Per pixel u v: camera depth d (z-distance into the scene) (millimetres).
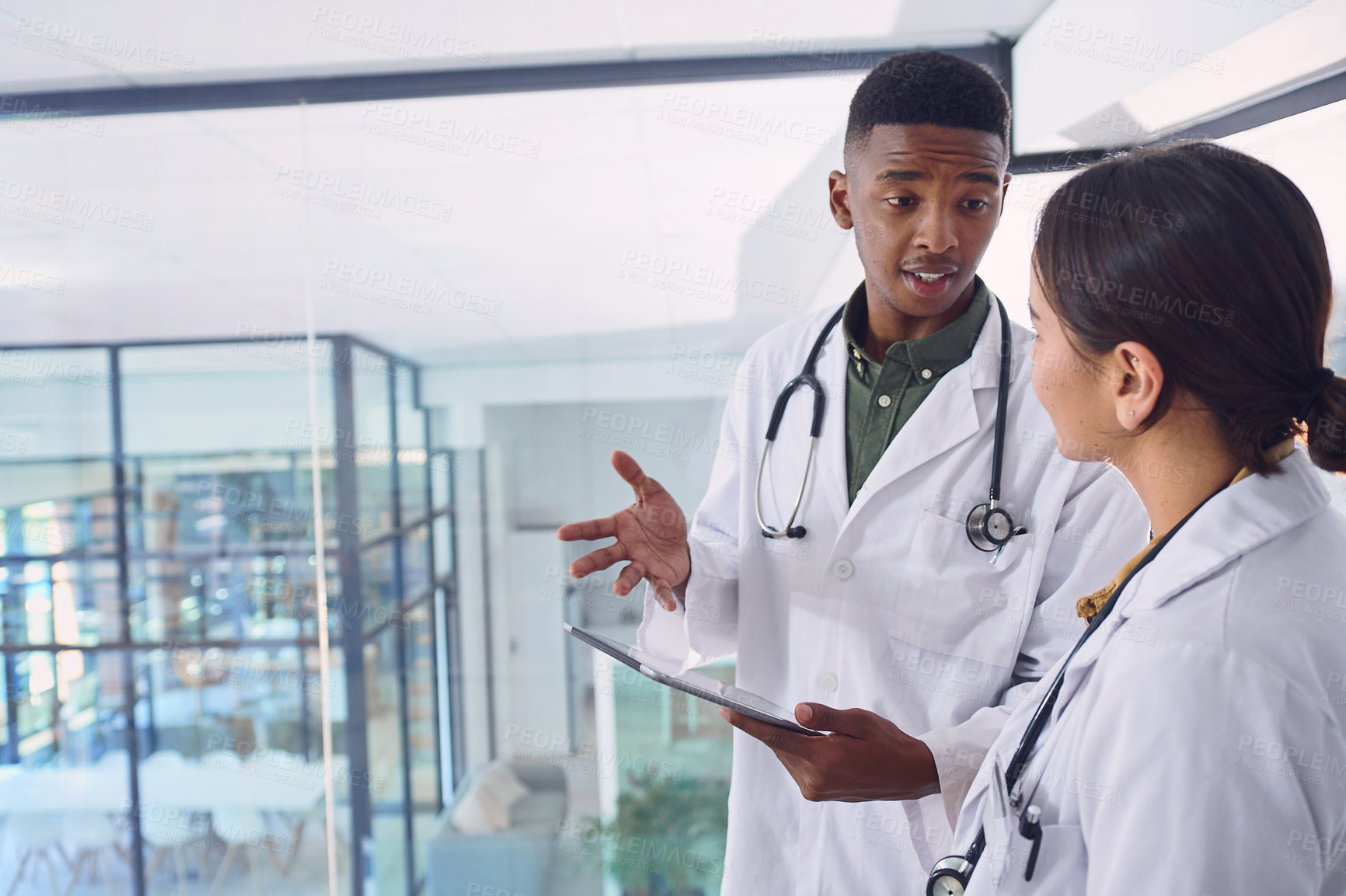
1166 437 453
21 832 3521
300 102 2252
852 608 891
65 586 3580
